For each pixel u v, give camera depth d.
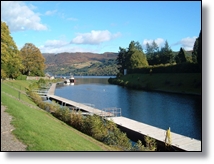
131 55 102.88
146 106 37.81
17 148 8.74
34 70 82.94
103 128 16.83
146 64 100.38
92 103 41.78
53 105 25.25
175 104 39.06
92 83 103.06
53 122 16.41
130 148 13.34
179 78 63.94
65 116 19.78
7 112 13.20
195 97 47.28
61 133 12.74
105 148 12.52
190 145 15.43
